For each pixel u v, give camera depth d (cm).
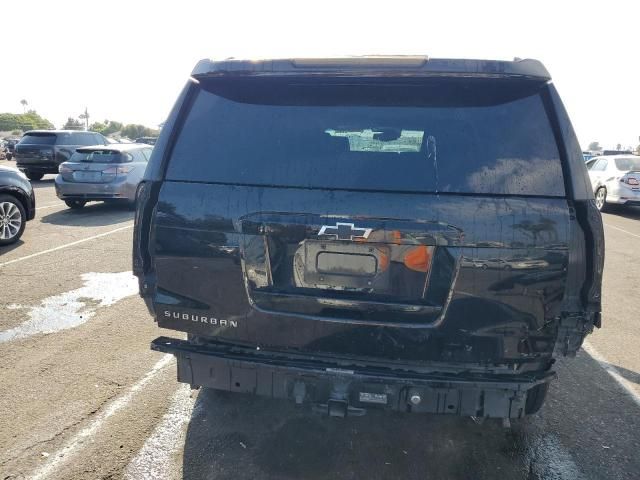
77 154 1027
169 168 229
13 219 730
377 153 211
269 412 302
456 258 197
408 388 212
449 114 212
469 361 205
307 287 214
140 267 239
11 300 494
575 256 203
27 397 312
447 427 291
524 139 204
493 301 198
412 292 205
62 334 413
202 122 232
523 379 202
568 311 206
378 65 211
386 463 256
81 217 992
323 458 259
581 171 200
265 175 216
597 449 272
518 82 210
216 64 229
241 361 223
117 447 264
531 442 278
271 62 221
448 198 198
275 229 211
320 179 210
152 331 422
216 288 223
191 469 248
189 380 243
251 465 252
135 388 327
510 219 194
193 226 221
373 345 210
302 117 223
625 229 1037
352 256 207
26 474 241
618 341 432
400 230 200
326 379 214
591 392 337
